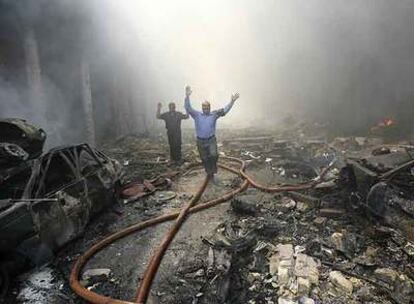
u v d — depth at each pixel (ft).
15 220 14.17
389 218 16.94
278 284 13.50
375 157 19.95
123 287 14.16
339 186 20.92
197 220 20.02
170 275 14.61
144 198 23.70
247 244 15.81
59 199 16.65
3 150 17.78
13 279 14.71
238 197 21.13
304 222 18.61
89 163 21.03
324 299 12.62
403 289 12.82
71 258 16.53
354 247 15.61
